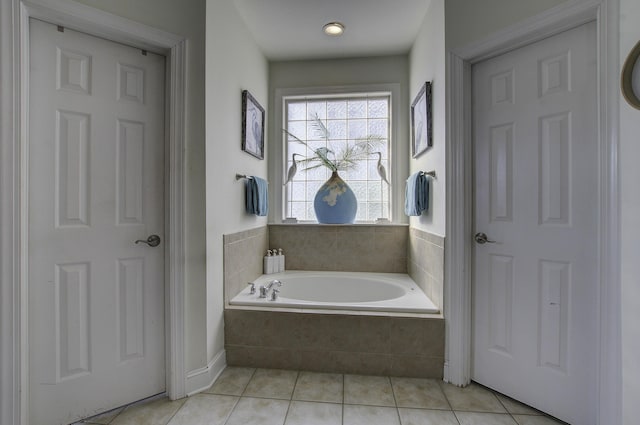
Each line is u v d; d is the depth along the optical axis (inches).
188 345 60.6
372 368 68.5
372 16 83.4
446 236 65.9
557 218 53.1
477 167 64.0
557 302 53.1
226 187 72.9
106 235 54.9
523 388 57.4
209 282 64.4
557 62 52.8
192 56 60.5
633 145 41.2
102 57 54.3
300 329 70.2
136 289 57.8
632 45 41.4
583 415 50.0
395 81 105.2
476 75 64.1
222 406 57.3
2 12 45.0
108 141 54.9
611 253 43.7
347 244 104.7
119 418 53.9
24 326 47.4
